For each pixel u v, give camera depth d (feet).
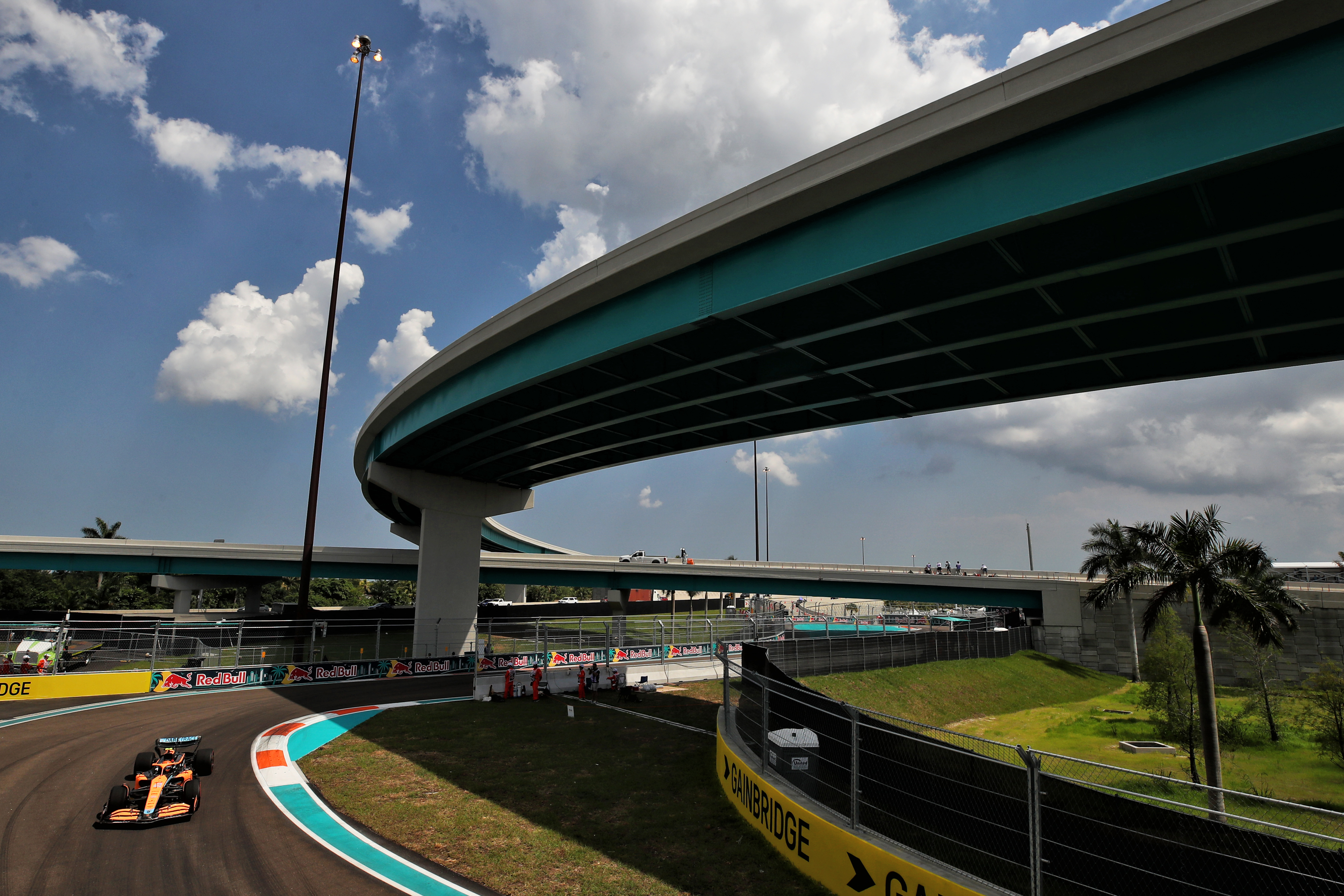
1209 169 40.11
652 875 34.91
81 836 39.52
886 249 53.42
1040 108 44.80
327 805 45.98
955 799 30.55
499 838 40.27
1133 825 25.25
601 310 78.07
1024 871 27.27
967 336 63.87
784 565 233.55
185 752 48.75
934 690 127.13
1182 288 53.47
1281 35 37.63
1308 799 70.90
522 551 337.11
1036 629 179.11
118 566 186.70
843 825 33.53
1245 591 69.67
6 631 131.64
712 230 62.59
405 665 114.52
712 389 87.45
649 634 173.27
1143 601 168.76
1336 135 36.63
